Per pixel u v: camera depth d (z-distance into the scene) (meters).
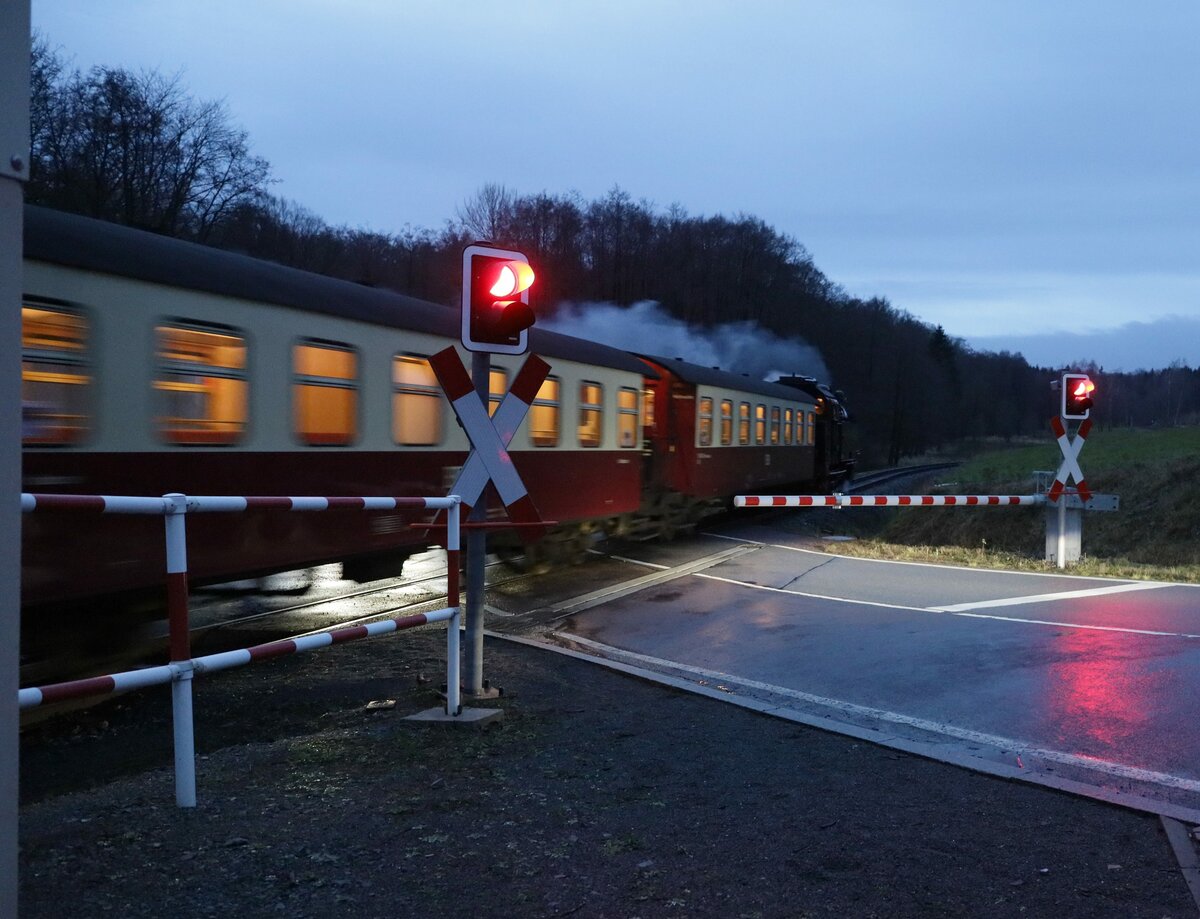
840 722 6.55
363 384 10.30
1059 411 14.97
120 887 3.57
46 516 7.07
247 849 3.98
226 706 6.89
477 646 6.85
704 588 12.80
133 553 7.77
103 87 39.16
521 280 6.49
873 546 17.27
